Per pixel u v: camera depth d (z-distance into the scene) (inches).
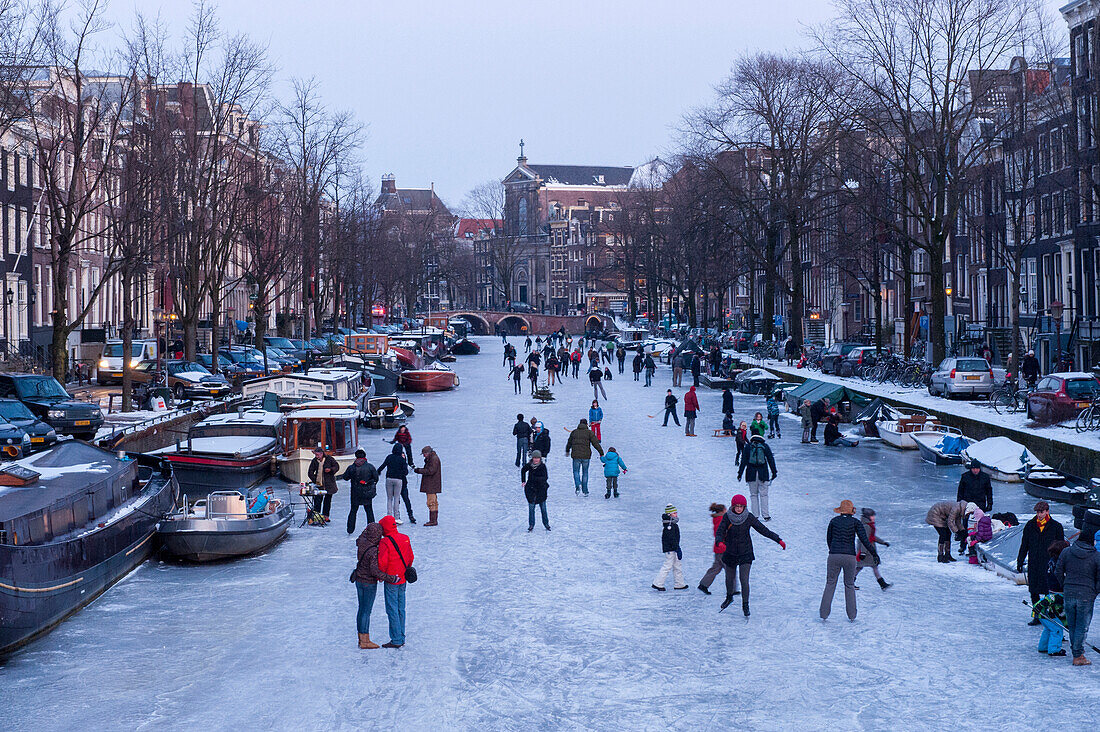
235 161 2581.2
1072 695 598.5
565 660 671.1
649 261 4761.3
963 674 634.8
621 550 976.3
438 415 2180.1
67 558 766.5
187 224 2087.8
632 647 694.5
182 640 722.8
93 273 2508.6
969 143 2411.4
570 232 7628.0
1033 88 1900.8
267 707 599.2
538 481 1059.3
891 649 682.2
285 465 1333.7
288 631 740.0
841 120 2169.0
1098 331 2001.7
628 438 1777.8
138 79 1911.9
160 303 2938.0
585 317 6628.9
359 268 3919.8
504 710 590.6
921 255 2957.7
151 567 928.3
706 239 3577.8
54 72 1888.5
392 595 697.0
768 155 2970.0
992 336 2409.0
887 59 1988.2
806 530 1052.5
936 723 563.8
